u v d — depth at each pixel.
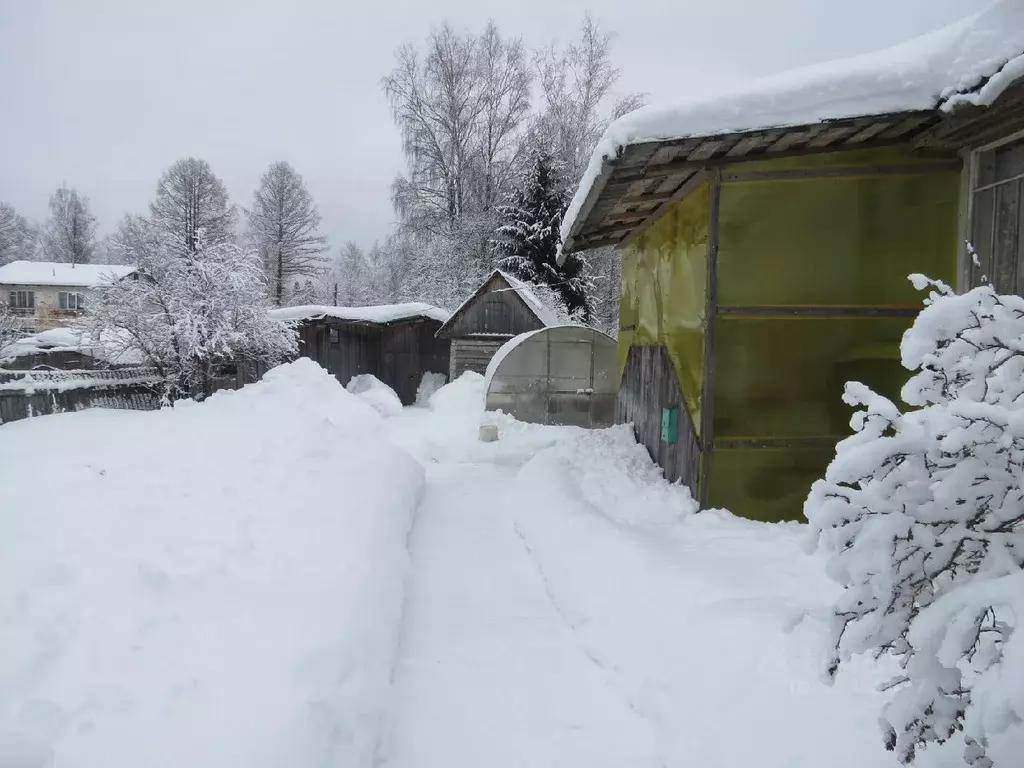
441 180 26.45
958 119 3.88
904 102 3.83
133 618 2.13
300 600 2.65
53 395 9.52
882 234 4.58
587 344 11.73
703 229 4.76
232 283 11.80
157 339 11.12
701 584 3.25
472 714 2.61
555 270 21.38
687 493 5.04
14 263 33.34
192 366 11.46
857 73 3.91
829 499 1.76
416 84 26.06
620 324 8.26
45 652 1.85
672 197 5.53
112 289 11.07
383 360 18.17
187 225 12.17
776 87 3.98
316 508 3.74
